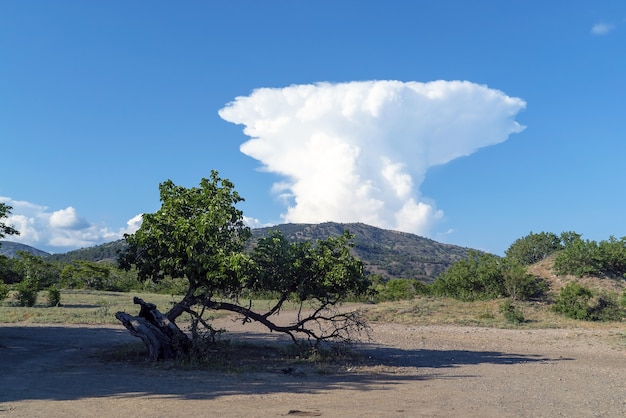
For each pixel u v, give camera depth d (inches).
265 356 717.9
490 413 374.3
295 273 705.6
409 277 7736.2
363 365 669.9
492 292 1788.9
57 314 1322.6
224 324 1291.8
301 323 753.0
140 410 356.2
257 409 368.5
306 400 410.9
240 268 604.7
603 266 1900.8
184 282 858.8
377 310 1608.0
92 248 7495.1
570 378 599.2
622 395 482.0
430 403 409.7
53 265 2775.6
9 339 851.4
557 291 1803.6
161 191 721.6
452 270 1988.2
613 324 1380.4
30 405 367.9
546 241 3193.9
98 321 1216.8
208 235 649.6
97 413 344.2
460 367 688.4
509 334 1180.5
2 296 1347.2
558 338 1104.2
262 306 1819.6
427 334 1175.0
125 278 2918.3
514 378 587.8
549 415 375.6
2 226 865.5
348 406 387.9
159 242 663.8
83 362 629.9
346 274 697.6
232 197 722.2
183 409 362.0
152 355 639.8
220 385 479.2
